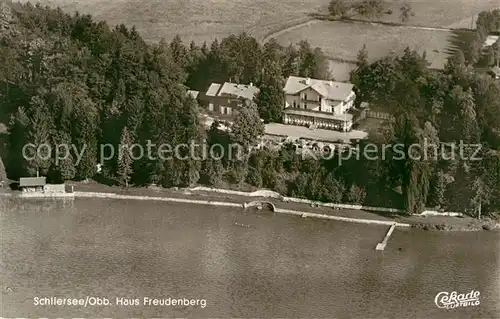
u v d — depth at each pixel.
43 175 141.88
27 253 117.44
